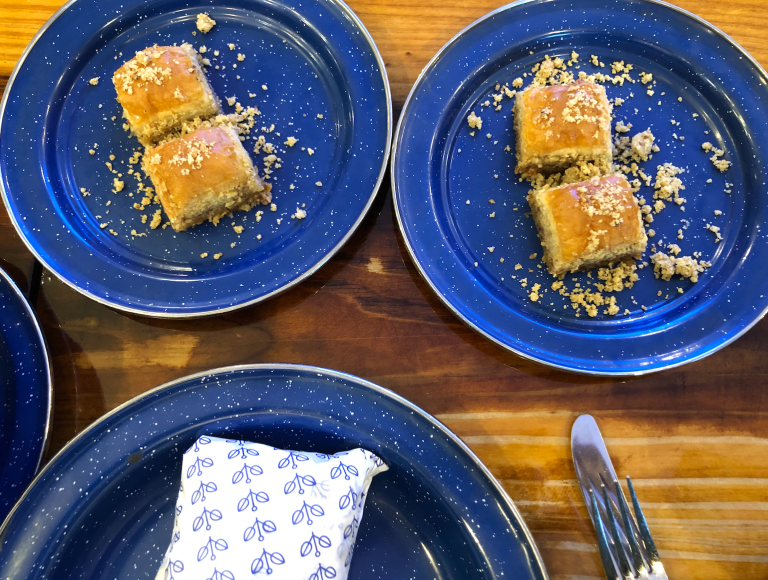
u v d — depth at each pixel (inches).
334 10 15.1
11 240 14.7
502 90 15.5
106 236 14.8
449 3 15.5
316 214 14.9
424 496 13.4
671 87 15.5
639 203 15.0
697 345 13.9
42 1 15.5
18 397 13.3
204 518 12.6
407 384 14.2
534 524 13.6
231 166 14.3
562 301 14.7
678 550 13.5
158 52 14.8
